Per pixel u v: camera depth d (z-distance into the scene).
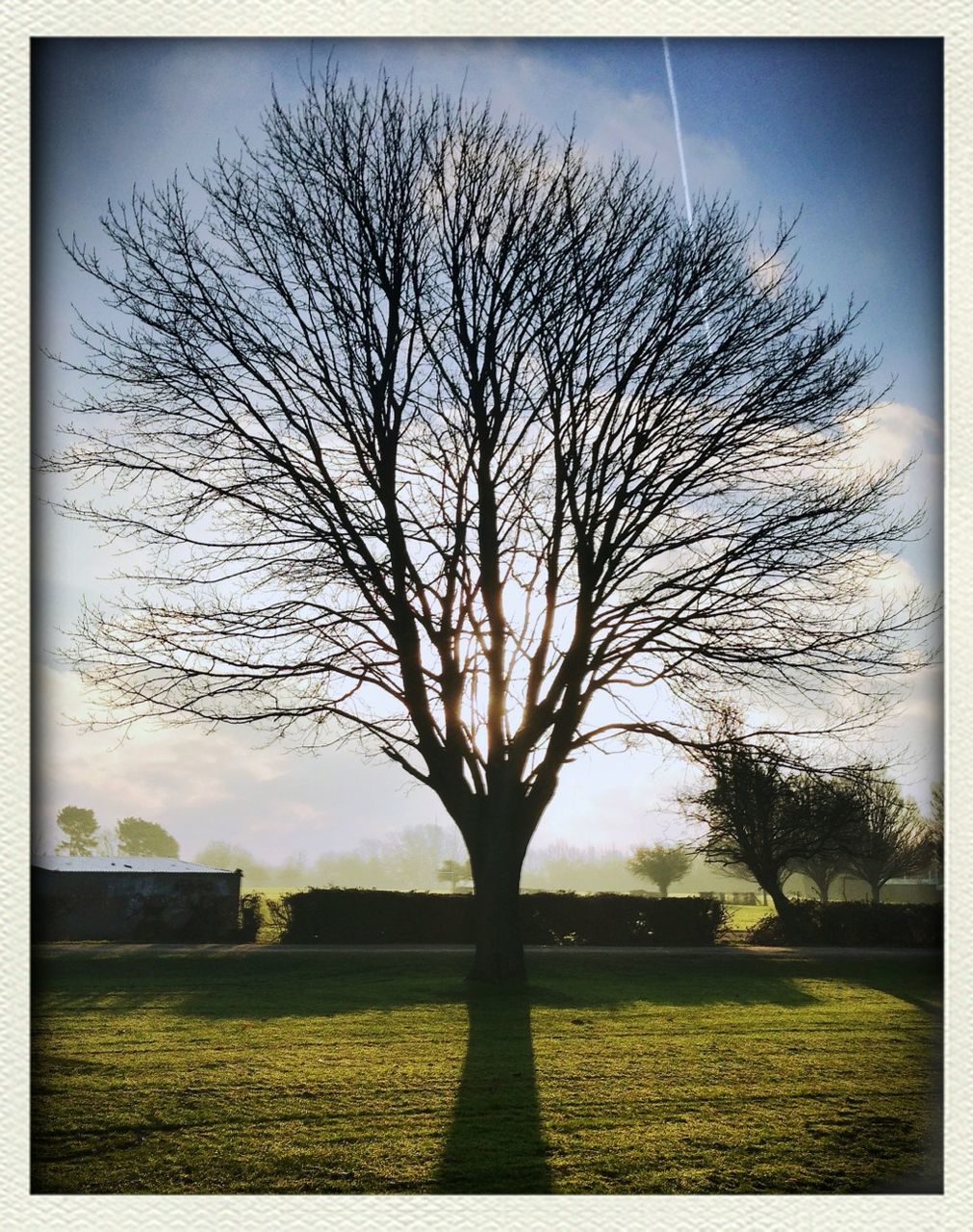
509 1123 9.51
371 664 18.09
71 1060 11.94
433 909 27.30
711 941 29.28
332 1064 11.98
